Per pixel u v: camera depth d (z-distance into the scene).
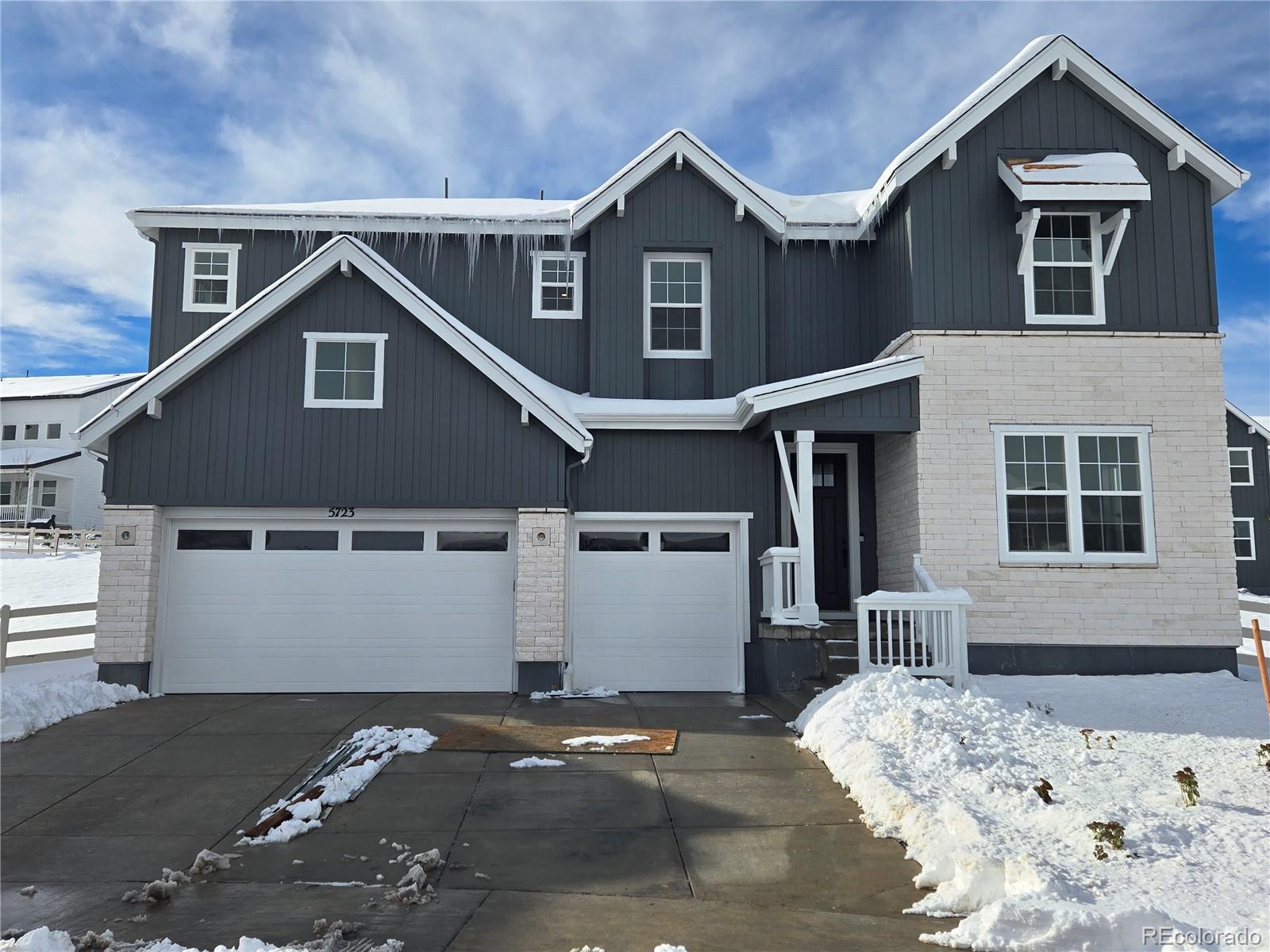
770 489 13.70
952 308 12.77
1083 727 9.27
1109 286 12.82
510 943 4.79
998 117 13.06
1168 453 12.59
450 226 14.84
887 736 8.23
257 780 8.03
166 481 12.47
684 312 14.81
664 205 14.74
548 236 15.04
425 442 12.70
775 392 12.18
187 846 6.50
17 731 9.41
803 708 10.32
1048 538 12.42
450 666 12.70
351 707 11.23
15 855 6.32
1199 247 12.93
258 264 14.96
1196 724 9.42
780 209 14.63
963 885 5.45
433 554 12.87
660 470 13.65
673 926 5.05
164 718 10.48
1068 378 12.67
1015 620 12.25
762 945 4.80
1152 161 13.06
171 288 14.84
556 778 7.95
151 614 12.33
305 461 12.60
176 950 4.68
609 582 13.44
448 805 7.24
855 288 15.05
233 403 12.64
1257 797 7.00
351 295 12.84
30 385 44.31
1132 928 4.72
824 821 6.88
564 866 6.00
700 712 11.01
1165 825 6.33
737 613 13.46
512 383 12.55
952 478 12.46
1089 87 13.05
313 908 5.31
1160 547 12.41
